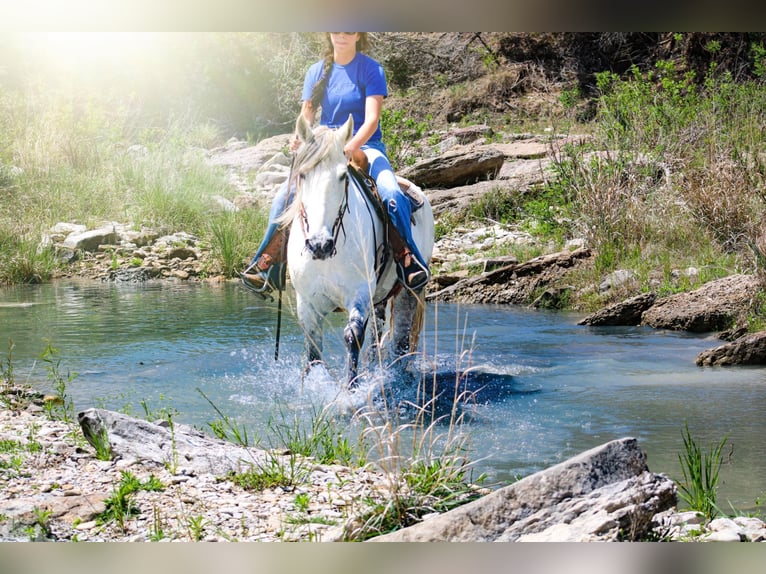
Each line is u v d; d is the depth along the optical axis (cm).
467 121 2764
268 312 1045
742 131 1612
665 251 1207
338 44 686
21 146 1789
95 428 500
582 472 385
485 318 1043
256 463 480
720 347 786
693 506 432
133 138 2386
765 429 573
